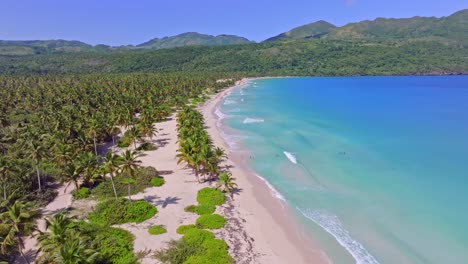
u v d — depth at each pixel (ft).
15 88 606.96
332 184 201.46
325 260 129.49
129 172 177.37
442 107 481.05
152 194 189.57
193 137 238.07
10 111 423.64
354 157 251.60
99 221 156.87
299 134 331.98
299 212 168.04
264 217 163.63
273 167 235.61
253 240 143.64
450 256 126.82
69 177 189.16
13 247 125.90
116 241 137.80
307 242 141.90
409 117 410.11
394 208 165.89
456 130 328.70
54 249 101.09
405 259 127.03
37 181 200.34
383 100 578.66
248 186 202.08
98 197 185.57
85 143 254.27
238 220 160.15
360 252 133.59
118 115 325.42
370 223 154.10
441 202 169.07
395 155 251.60
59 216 113.09
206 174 217.36
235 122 399.24
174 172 224.94
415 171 214.90
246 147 287.28
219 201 177.58
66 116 327.47
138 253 133.08
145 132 303.07
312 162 243.40
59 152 214.90
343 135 323.78
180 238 143.43
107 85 618.85
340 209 169.17
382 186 193.47
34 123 341.41
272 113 465.47
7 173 185.47
